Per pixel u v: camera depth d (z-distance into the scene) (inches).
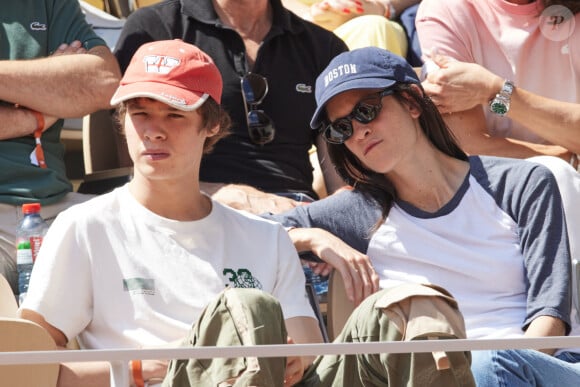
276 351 364.5
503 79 730.2
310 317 547.2
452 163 612.7
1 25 717.9
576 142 736.3
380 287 600.1
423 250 601.9
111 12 998.4
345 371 460.4
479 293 594.6
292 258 556.1
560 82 759.7
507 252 597.0
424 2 789.9
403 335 439.2
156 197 535.5
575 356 583.2
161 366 494.9
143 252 528.4
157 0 997.2
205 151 576.7
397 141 598.5
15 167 680.4
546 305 576.4
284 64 749.9
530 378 493.0
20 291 639.1
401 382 438.6
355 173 621.0
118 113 557.6
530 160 647.1
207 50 738.2
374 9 953.5
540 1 757.9
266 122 726.5
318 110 607.8
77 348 544.4
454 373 429.4
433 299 443.8
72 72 706.2
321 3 958.4
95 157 761.0
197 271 529.7
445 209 605.0
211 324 438.6
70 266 519.2
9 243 666.2
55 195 687.7
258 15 754.2
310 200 720.3
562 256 587.2
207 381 425.4
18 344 456.8
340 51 771.4
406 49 924.0
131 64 549.6
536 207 597.9
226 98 730.2
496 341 381.4
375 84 595.5
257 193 686.5
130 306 518.9
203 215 547.5
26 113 691.4
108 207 534.9
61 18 730.8
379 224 610.2
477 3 767.7
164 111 534.6
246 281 538.9
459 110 736.3
